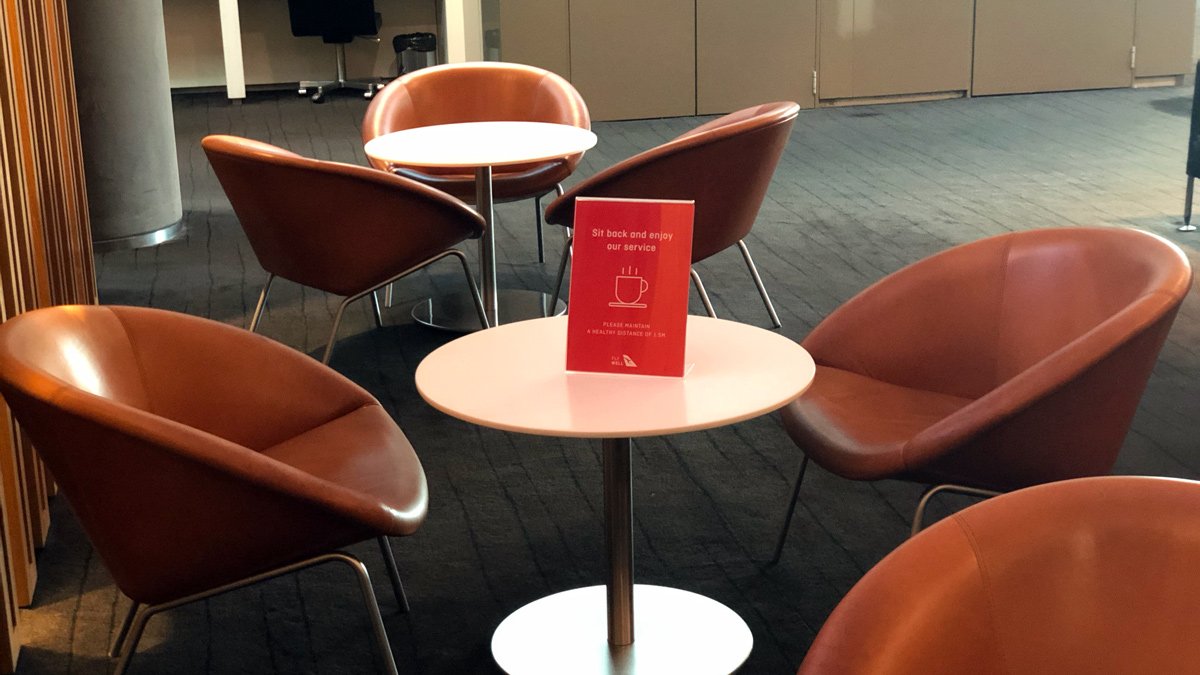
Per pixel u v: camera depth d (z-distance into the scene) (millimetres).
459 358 2293
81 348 2309
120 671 2100
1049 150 7312
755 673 2455
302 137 8328
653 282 2145
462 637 2621
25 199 3195
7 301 2850
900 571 1347
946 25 8992
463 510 3199
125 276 5277
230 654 2574
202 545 2008
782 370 2168
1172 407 3703
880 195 6387
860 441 2408
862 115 8648
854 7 8852
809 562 2879
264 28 10336
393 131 5051
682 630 2568
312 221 3582
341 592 2812
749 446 3533
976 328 2707
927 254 5332
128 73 5512
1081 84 9227
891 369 2773
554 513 3172
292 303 4898
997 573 1337
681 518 3109
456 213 3725
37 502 2969
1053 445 2229
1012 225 5715
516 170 4945
